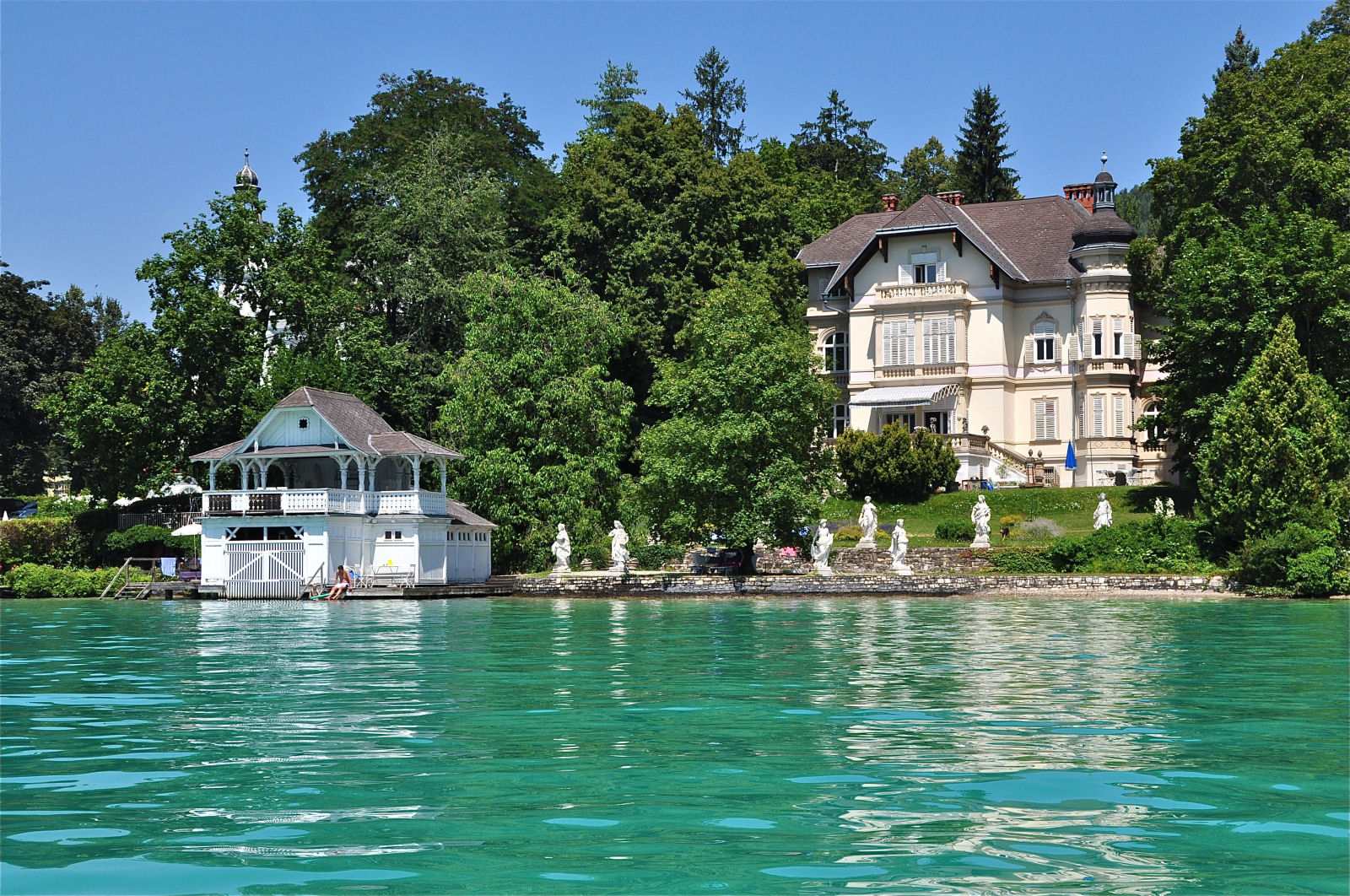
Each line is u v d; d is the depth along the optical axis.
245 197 68.12
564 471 59.00
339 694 18.16
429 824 10.11
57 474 109.94
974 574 50.53
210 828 10.06
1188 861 8.91
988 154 118.19
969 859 9.01
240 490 56.00
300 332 69.38
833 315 80.88
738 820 10.17
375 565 54.69
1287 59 70.19
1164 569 49.50
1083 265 75.62
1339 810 10.46
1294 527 46.31
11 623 37.22
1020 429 76.69
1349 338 54.62
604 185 74.38
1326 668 21.09
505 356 61.59
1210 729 14.46
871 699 17.25
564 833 9.79
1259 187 65.00
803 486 53.91
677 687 18.72
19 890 8.45
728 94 116.94
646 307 72.56
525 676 20.42
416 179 72.38
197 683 19.86
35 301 96.38
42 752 13.48
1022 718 15.36
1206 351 57.91
